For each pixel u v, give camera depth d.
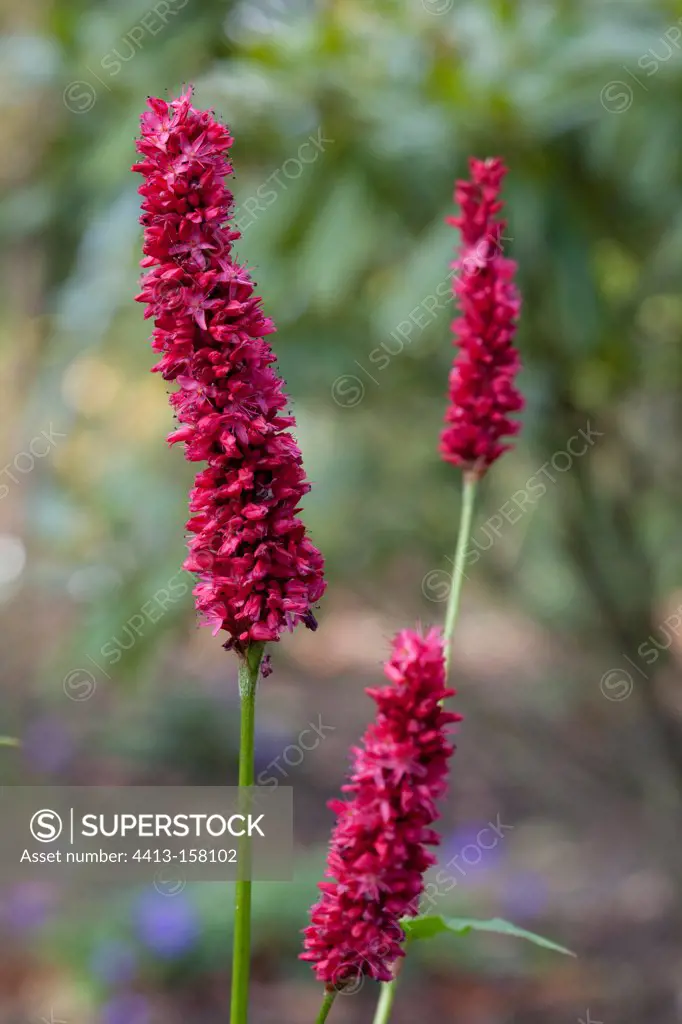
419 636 1.34
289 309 3.57
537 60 3.08
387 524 4.12
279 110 3.23
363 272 3.67
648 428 5.12
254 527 1.36
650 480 4.86
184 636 4.27
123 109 3.51
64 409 3.71
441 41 3.17
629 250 3.66
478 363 2.12
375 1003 5.17
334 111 3.18
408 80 3.17
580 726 6.40
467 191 2.13
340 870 1.32
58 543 4.07
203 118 1.38
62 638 5.39
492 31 3.14
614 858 6.31
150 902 5.27
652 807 5.95
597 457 4.84
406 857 1.30
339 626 9.02
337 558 4.09
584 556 4.68
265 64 3.14
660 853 6.11
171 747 7.57
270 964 5.31
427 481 4.19
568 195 3.34
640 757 5.88
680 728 5.09
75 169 3.75
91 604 4.02
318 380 3.73
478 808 7.17
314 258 3.28
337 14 3.26
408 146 3.12
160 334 1.39
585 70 3.06
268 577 1.38
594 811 6.96
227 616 1.38
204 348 1.36
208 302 1.35
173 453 4.28
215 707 8.12
